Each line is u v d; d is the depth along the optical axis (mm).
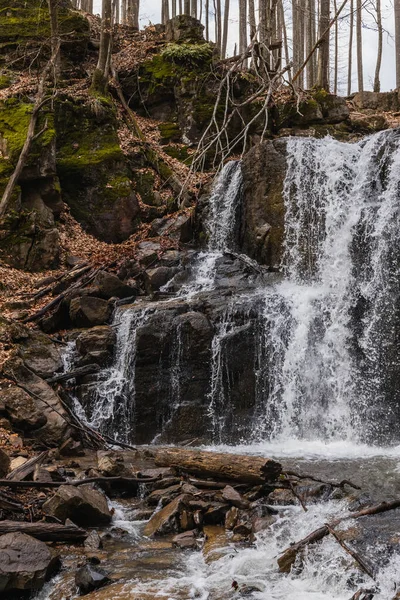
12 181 16141
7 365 11516
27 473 8438
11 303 14438
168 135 21156
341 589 5816
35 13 22359
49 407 10938
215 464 8477
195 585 6133
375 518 7020
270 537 6938
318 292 13609
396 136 14344
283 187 15797
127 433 12281
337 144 15383
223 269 15609
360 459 10047
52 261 16219
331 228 14484
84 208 18078
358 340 12656
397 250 12797
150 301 14469
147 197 19141
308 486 8094
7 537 6344
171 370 12570
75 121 18781
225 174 18047
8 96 18641
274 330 12828
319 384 12633
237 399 12430
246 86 21391
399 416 11688
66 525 7141
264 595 5867
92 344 13047
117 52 23594
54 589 6129
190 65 21594
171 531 7438
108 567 6547
